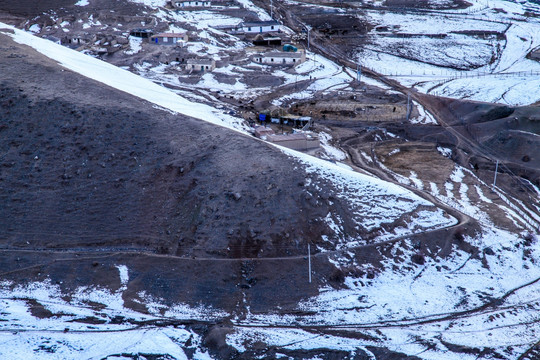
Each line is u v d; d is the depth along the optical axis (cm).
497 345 7525
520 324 7931
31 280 8300
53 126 10425
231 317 7888
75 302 8031
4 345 7181
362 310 8081
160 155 10075
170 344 7406
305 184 9600
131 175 9756
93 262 8556
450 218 9750
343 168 11225
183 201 9412
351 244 8962
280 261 8612
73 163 9888
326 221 9150
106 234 9000
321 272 8538
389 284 8531
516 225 10088
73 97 11162
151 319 7819
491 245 9331
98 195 9469
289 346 7400
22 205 9300
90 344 7331
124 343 7375
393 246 9012
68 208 9294
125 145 10219
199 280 8350
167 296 8169
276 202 9275
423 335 7675
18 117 10531
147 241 8919
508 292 8544
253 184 9519
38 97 10956
